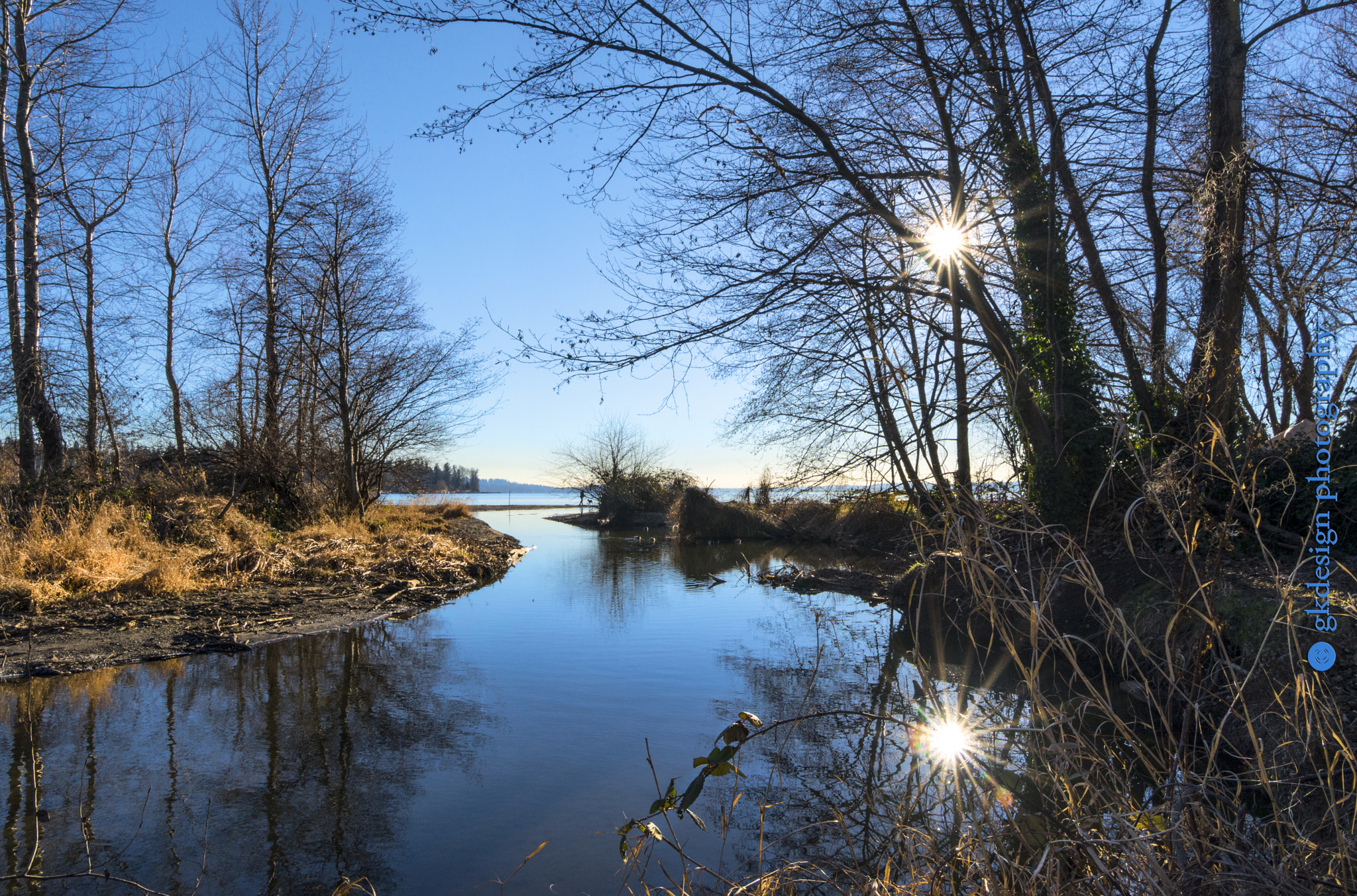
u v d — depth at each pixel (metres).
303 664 7.95
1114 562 7.80
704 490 28.59
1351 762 2.49
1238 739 4.10
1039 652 2.74
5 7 15.34
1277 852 2.41
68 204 16.34
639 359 10.11
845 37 9.85
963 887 2.70
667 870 3.97
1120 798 2.65
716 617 11.47
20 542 10.66
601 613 11.72
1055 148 9.62
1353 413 6.15
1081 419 9.47
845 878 3.39
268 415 18.97
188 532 13.23
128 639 8.45
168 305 19.73
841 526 24.97
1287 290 9.49
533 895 3.75
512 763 5.45
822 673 8.05
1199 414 2.94
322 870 3.98
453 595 13.30
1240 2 9.60
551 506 73.44
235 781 5.05
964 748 3.16
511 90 9.23
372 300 21.09
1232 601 5.50
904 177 10.59
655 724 6.35
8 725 5.94
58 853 4.06
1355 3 9.04
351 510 20.06
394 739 5.87
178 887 3.78
